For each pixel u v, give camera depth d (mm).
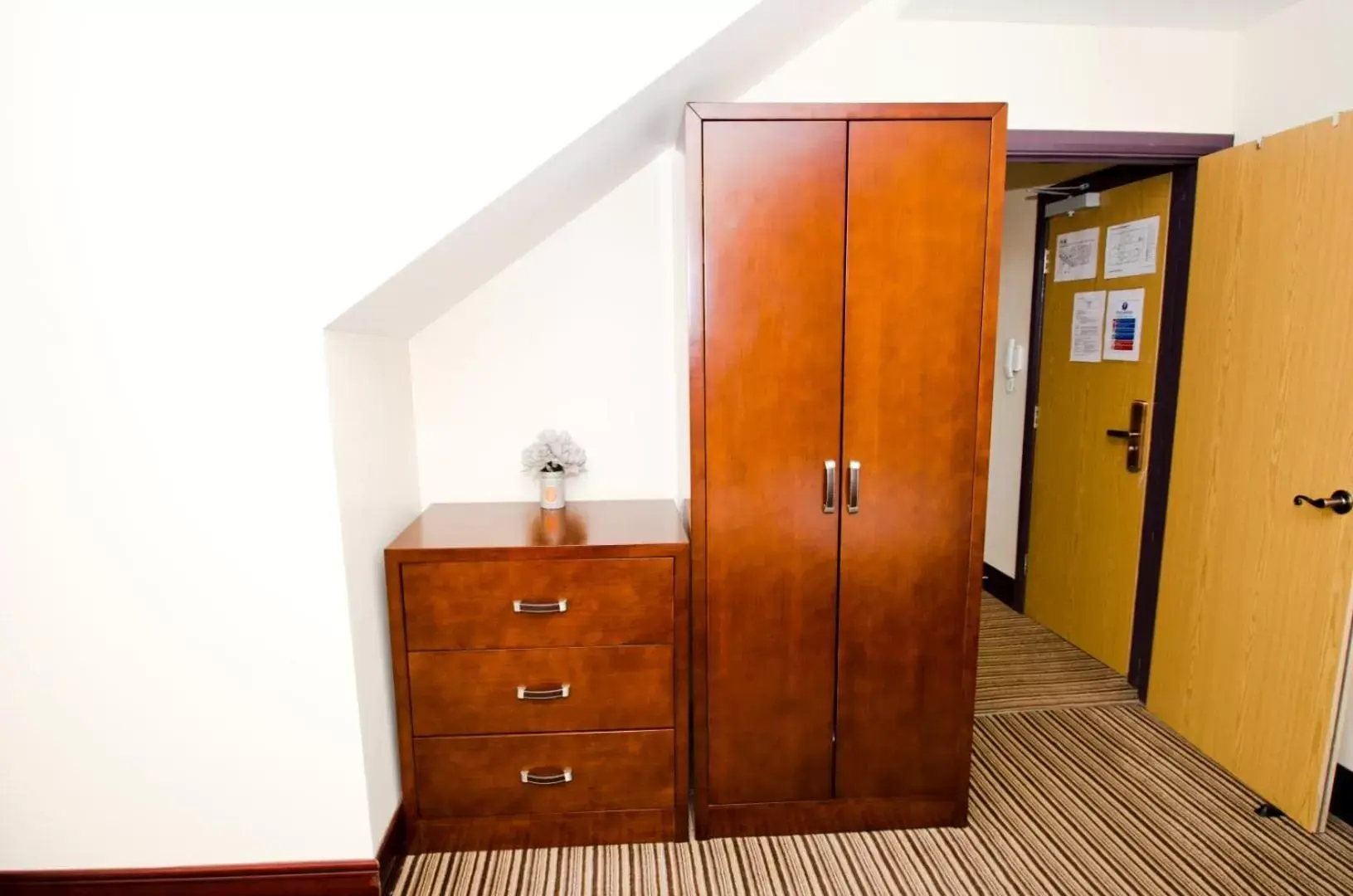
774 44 1816
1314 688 1872
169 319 1510
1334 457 1805
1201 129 2240
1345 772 1954
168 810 1693
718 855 1872
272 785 1688
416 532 1908
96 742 1656
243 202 1485
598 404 2230
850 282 1695
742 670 1852
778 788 1920
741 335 1704
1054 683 2781
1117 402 2781
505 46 1495
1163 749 2328
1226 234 2141
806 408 1739
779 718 1880
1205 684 2275
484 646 1807
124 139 1450
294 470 1571
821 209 1665
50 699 1634
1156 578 2590
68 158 1447
